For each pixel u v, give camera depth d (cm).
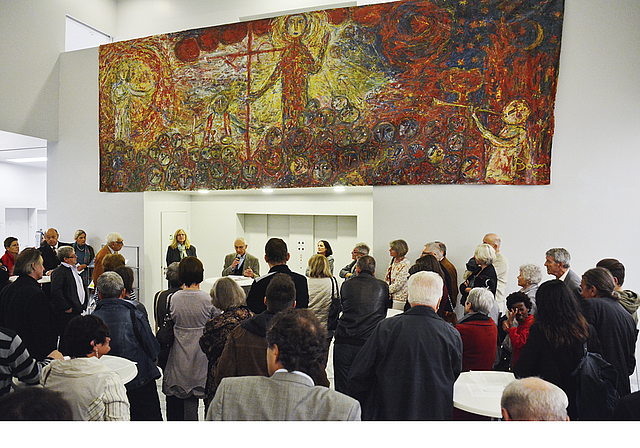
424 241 642
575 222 582
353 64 671
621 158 566
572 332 262
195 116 777
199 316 363
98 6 1016
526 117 596
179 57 785
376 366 255
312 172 700
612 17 567
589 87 577
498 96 606
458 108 623
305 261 969
